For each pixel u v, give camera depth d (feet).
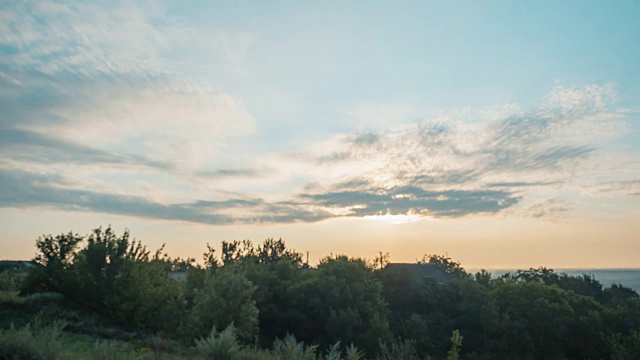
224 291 86.17
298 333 126.72
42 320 65.87
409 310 159.53
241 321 83.92
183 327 85.10
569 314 160.86
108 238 92.63
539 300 159.33
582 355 159.94
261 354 55.11
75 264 91.35
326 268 137.08
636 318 162.40
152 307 91.04
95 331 67.97
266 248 209.56
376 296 135.23
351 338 117.50
